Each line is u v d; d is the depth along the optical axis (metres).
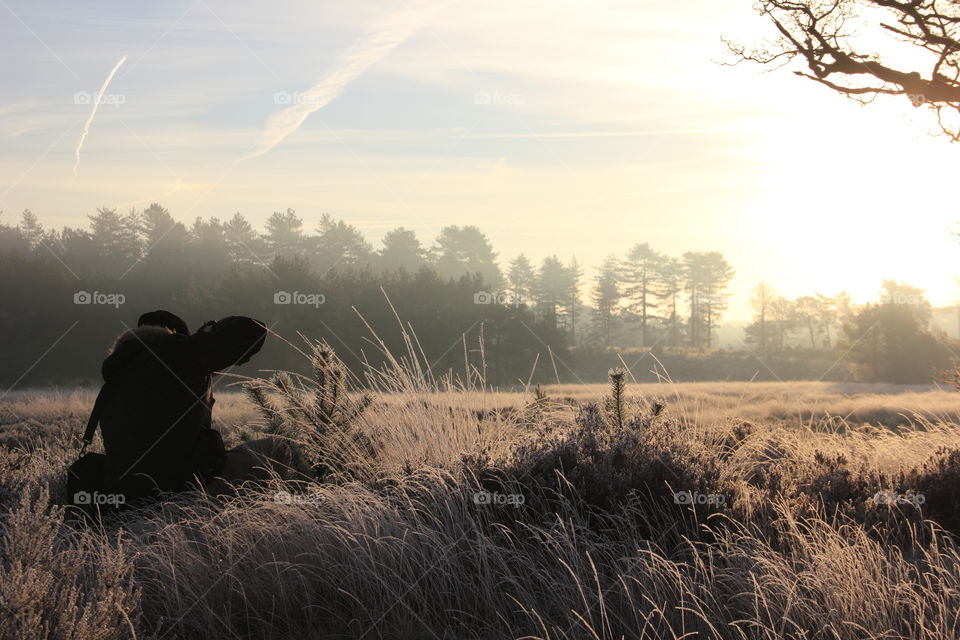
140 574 3.76
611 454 4.54
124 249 145.25
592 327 176.50
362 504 4.19
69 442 7.99
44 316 82.56
